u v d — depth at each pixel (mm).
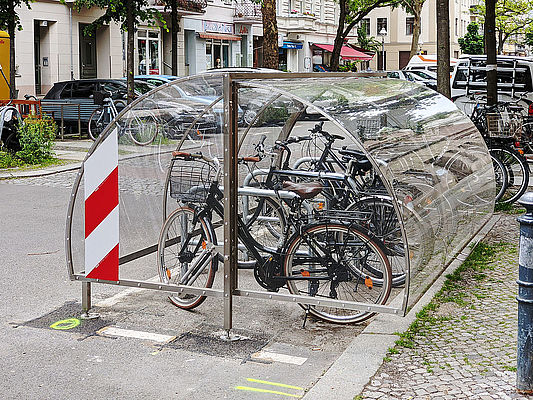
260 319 5855
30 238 8875
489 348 4961
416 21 44344
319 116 6230
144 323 5754
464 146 7254
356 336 5410
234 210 5367
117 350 5176
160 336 5461
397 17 63062
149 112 5738
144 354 5098
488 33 13719
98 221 5809
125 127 5738
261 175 6035
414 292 5203
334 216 5594
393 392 4277
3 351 5148
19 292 6609
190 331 5570
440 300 6082
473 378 4453
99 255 5828
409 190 5340
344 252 5562
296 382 4613
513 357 4777
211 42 38000
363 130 5273
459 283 6594
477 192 7652
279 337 5445
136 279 5926
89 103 22469
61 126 21750
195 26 36375
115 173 5781
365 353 4871
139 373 4758
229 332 5383
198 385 4566
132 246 5871
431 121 6488
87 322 5773
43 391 4473
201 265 5797
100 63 31516
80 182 5871
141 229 5883
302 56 46500
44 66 28938
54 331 5570
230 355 5082
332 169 6145
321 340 5383
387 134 5480
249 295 5367
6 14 20906
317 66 47219
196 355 5078
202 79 5391
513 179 10164
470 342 5090
